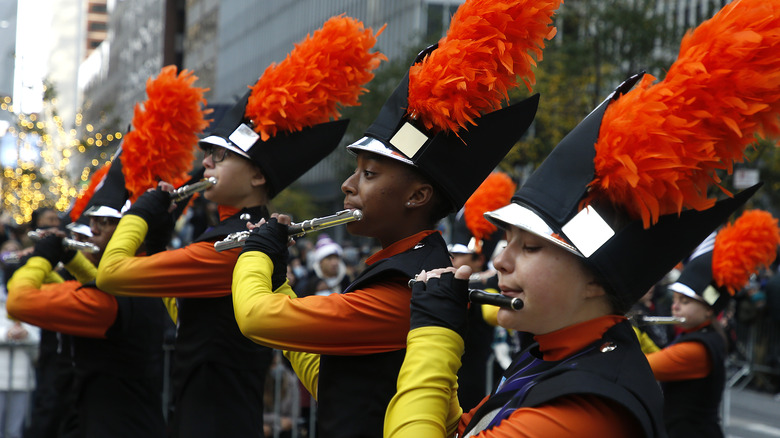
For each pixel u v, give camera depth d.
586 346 2.24
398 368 3.19
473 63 2.95
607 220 2.18
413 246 3.25
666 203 2.21
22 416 8.44
